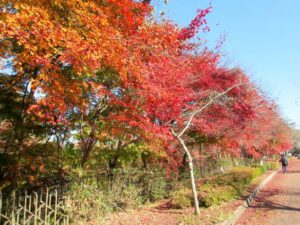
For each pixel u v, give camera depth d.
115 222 9.22
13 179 8.43
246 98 14.81
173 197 11.98
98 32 6.22
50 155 9.83
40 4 6.12
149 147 11.23
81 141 10.38
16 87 8.18
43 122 8.78
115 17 7.31
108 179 10.70
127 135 9.89
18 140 8.93
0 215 6.73
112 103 9.02
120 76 7.50
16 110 8.88
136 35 7.31
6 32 5.30
